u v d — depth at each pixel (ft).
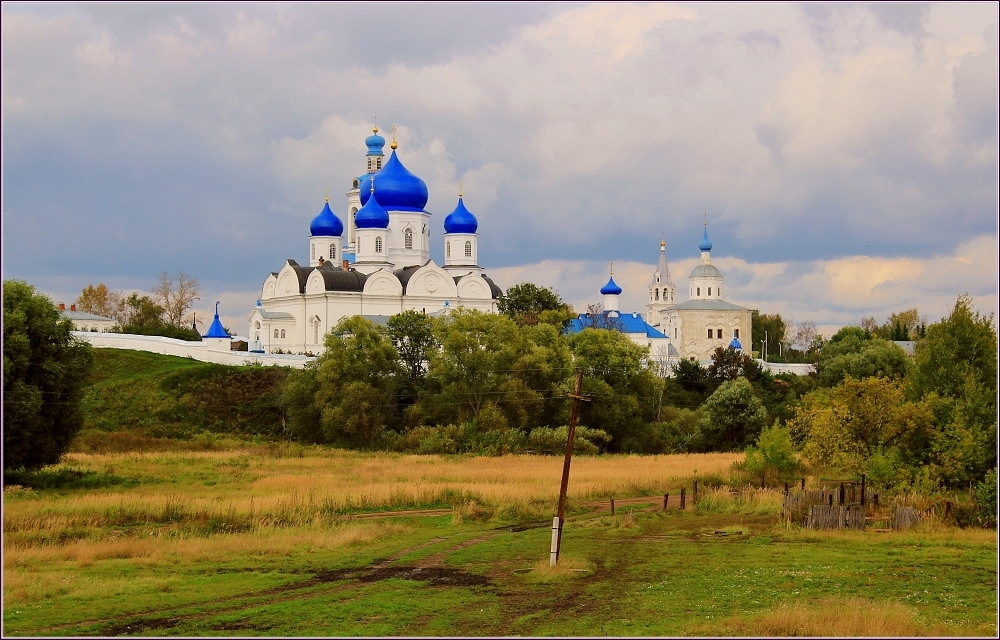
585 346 404.77
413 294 541.75
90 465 280.92
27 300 255.29
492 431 350.64
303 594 135.23
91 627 117.80
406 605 128.57
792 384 508.94
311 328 531.91
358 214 555.69
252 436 374.22
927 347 241.96
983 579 144.36
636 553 167.12
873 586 139.85
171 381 400.26
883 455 215.51
